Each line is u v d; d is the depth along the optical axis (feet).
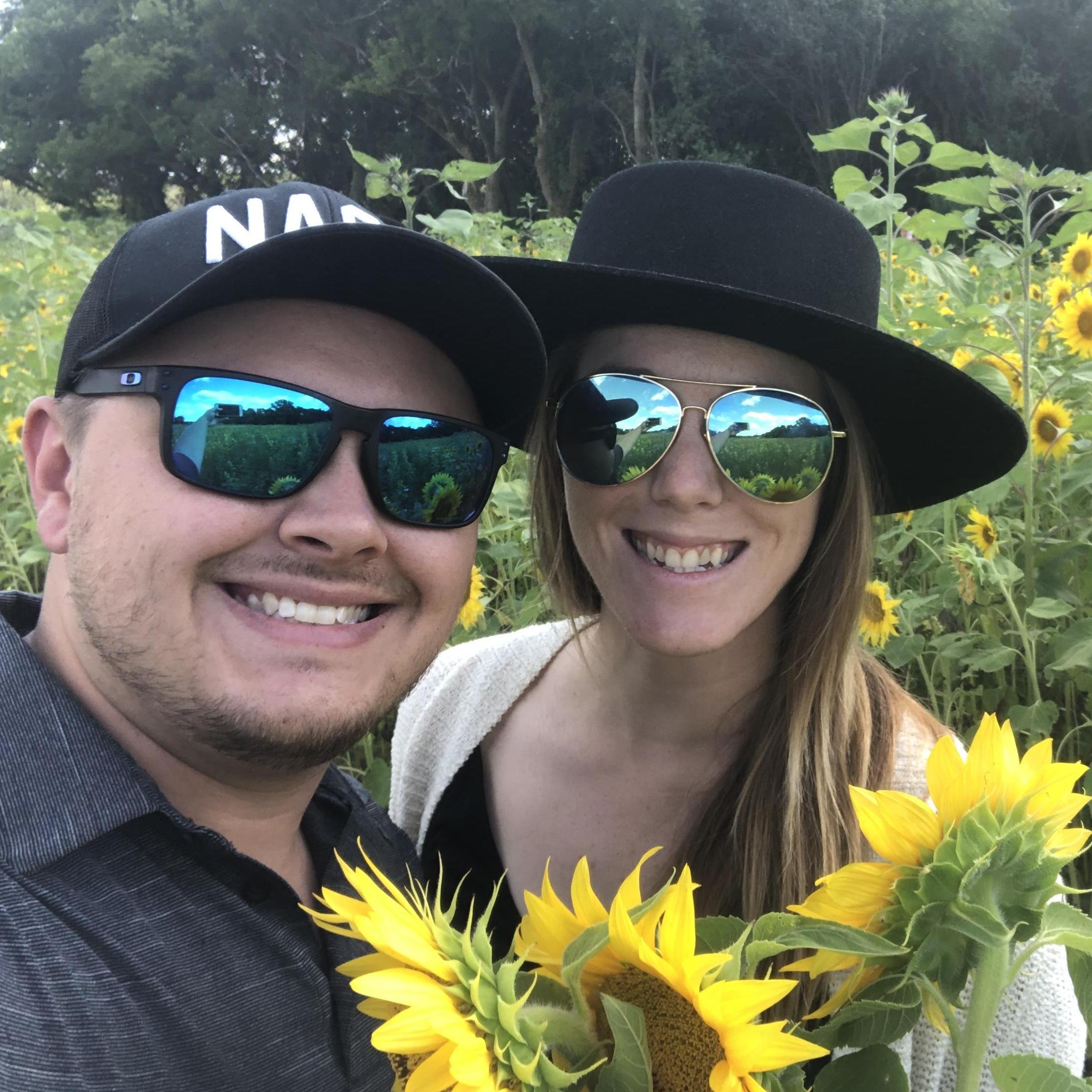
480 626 8.63
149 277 3.12
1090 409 9.18
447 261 3.12
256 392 3.00
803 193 4.27
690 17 68.64
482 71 79.51
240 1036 2.90
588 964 2.05
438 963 1.85
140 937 2.83
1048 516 8.96
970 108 72.74
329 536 3.03
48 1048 2.47
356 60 88.02
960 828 1.95
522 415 3.73
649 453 4.25
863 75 69.87
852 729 4.43
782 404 4.17
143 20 94.58
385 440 3.16
